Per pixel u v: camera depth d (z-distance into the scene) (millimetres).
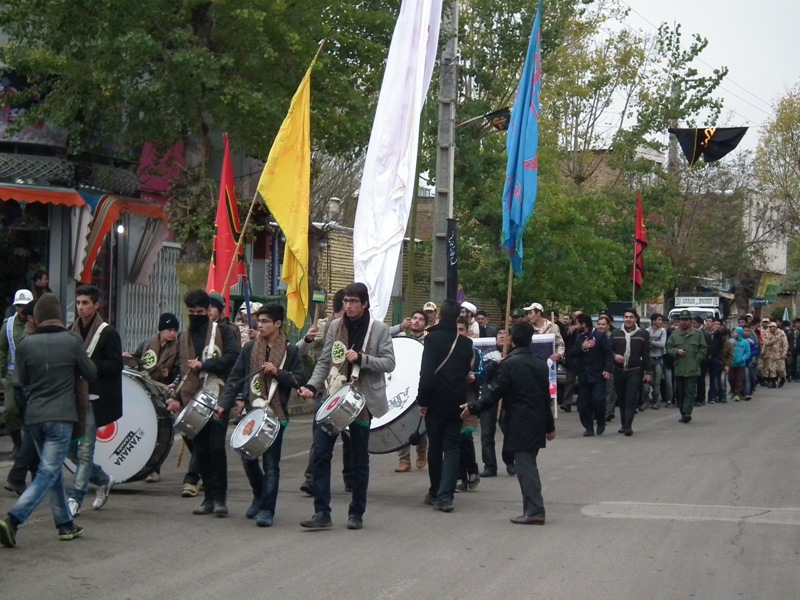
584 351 18641
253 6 19656
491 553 8852
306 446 16469
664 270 37812
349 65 21859
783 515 10648
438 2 14398
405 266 33750
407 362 12328
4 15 19891
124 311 22938
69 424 8977
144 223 22656
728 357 28750
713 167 50719
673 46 36000
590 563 8508
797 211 49812
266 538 9391
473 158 29703
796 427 20828
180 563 8414
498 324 38156
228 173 15930
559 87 34406
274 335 10047
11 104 20391
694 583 7891
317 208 34000
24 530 9617
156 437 11594
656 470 14055
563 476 13477
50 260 20688
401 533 9680
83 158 21000
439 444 10930
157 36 20062
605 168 45656
